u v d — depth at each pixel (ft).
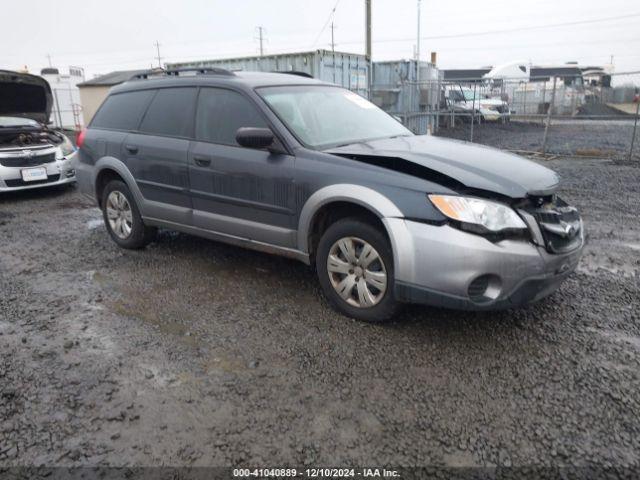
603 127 65.26
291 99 14.82
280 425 8.91
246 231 14.46
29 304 14.15
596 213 22.84
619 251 17.66
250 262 16.98
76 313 13.48
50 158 29.60
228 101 14.89
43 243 20.11
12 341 12.05
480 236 10.53
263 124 13.92
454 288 10.70
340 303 12.80
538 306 13.25
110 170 18.33
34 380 10.42
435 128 61.93
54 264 17.47
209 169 14.84
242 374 10.44
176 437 8.69
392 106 58.03
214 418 9.14
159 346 11.64
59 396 9.87
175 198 16.17
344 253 12.51
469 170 11.61
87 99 78.13
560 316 12.68
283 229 13.60
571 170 34.45
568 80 62.54
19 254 18.76
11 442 8.66
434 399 9.50
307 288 14.70
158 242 19.47
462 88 68.28
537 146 47.85
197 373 10.52
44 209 26.55
